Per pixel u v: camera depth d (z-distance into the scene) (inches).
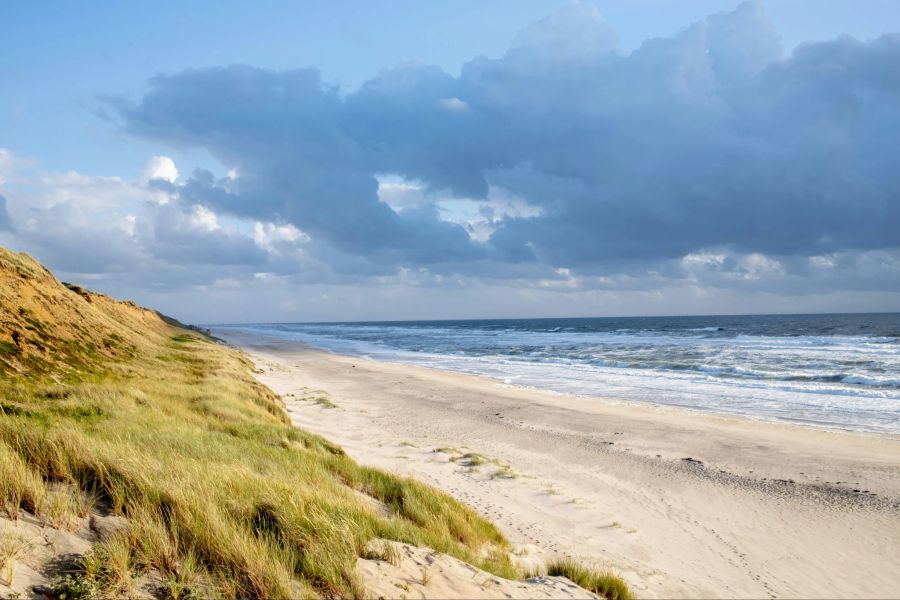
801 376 1328.7
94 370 726.5
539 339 3457.2
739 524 467.8
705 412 974.4
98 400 495.5
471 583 231.6
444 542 295.0
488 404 1081.4
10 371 574.6
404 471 571.5
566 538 416.8
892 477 586.2
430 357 2327.8
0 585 144.5
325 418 901.2
